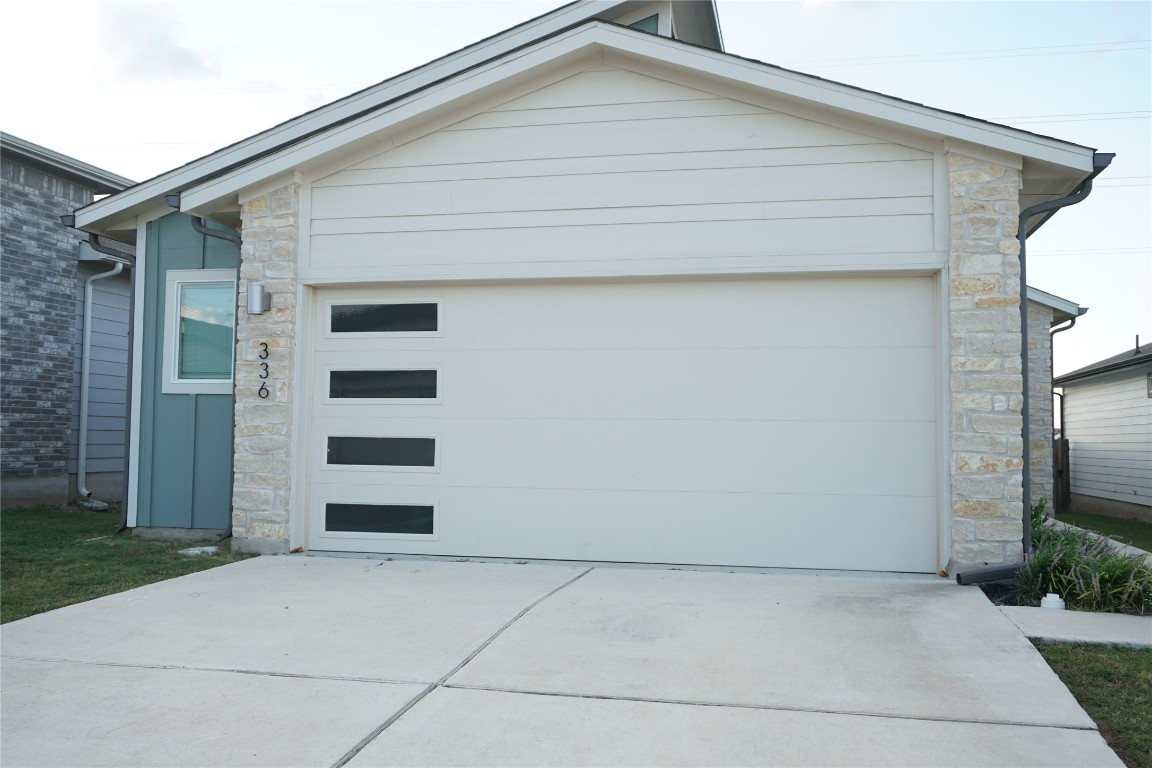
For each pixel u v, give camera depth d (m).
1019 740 3.22
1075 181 6.21
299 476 7.02
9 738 3.30
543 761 3.07
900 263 6.13
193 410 7.99
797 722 3.40
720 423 6.48
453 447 6.88
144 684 3.89
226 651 4.36
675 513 6.50
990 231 5.93
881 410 6.26
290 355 6.96
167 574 6.23
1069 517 15.83
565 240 6.67
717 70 6.26
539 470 6.73
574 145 6.70
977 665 4.05
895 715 3.46
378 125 6.77
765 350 6.44
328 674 4.00
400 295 7.04
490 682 3.88
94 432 12.81
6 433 11.28
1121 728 3.39
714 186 6.45
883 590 5.61
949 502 5.97
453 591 5.62
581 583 5.87
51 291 11.98
